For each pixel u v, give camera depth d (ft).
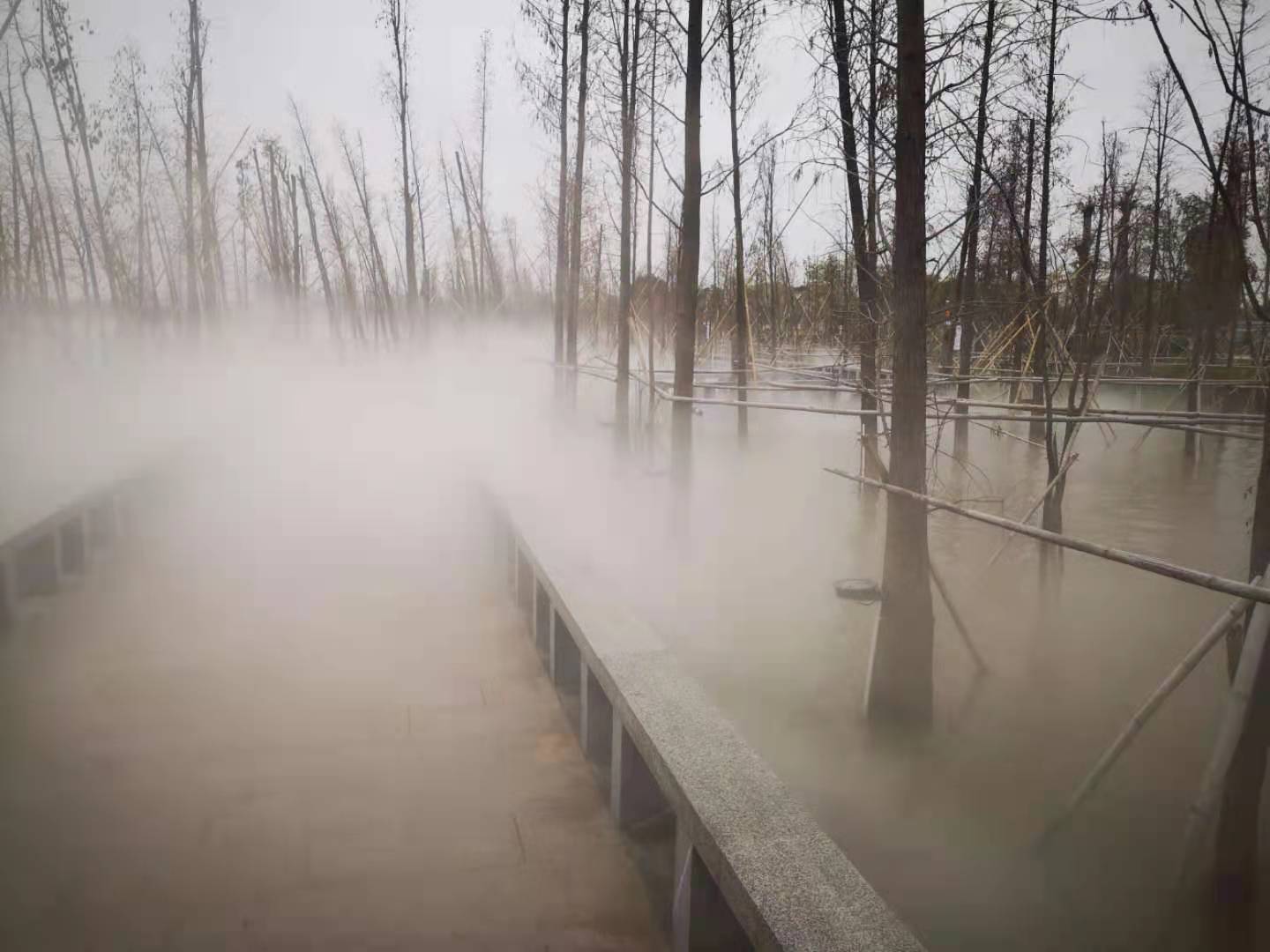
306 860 10.09
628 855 10.32
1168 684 11.86
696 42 24.38
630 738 10.75
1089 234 25.63
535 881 9.78
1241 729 10.82
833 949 6.16
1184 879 11.27
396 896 9.47
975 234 26.27
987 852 13.05
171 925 8.93
